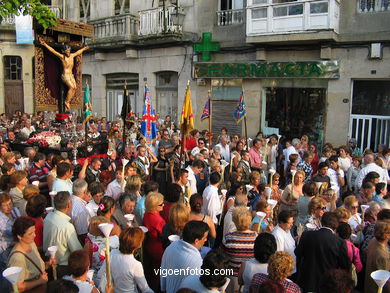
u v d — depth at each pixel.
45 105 12.57
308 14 12.63
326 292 2.99
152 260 4.74
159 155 8.90
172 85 17.38
